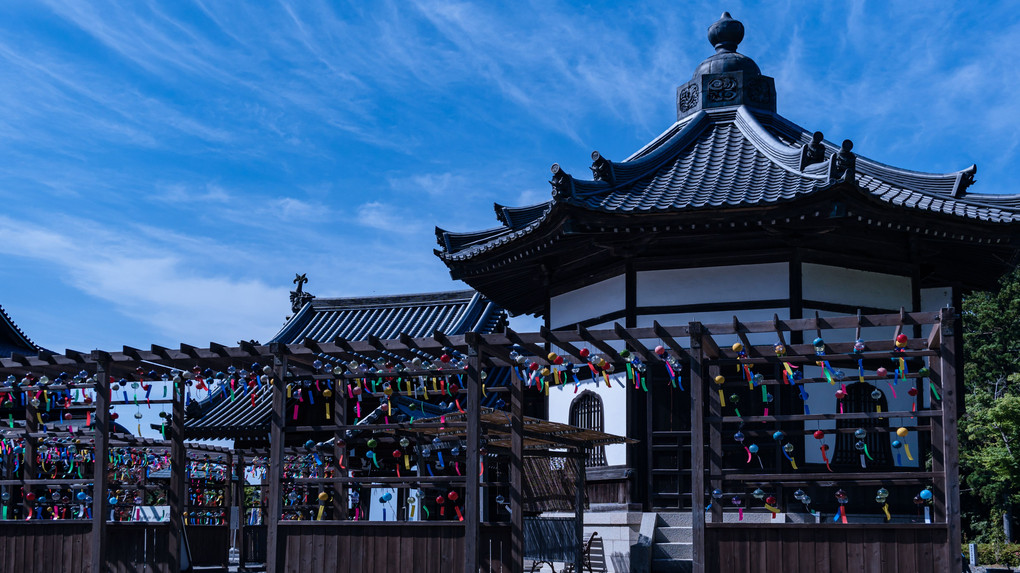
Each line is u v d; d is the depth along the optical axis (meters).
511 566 13.58
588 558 18.95
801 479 12.85
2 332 41.19
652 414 20.30
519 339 13.25
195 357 14.42
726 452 19.83
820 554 12.22
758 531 12.48
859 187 17.80
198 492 22.12
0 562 14.81
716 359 13.78
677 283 20.48
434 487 16.25
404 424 14.21
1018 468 32.38
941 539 11.85
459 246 23.05
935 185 20.70
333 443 16.80
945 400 12.00
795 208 18.25
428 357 14.70
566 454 17.66
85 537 14.46
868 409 20.00
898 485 19.78
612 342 20.73
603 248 20.98
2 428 17.02
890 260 20.88
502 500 19.66
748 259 20.08
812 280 19.98
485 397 26.34
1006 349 44.94
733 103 24.64
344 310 32.59
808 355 13.07
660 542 19.44
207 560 19.77
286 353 14.21
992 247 20.27
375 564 13.48
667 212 18.73
